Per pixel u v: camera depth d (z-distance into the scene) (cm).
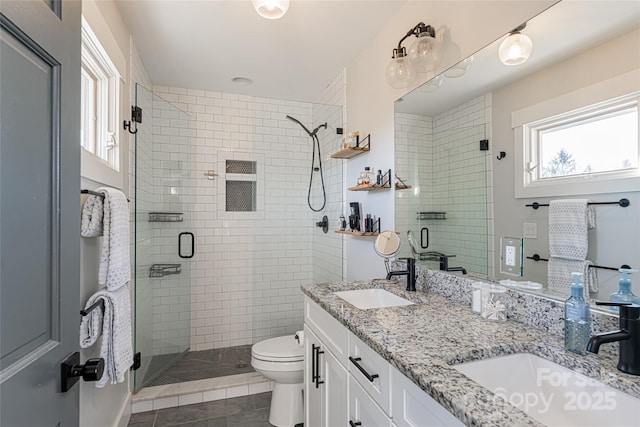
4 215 57
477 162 143
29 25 64
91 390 146
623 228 90
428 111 172
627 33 90
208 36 219
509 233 128
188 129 299
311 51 242
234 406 226
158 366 266
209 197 319
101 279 136
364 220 236
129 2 181
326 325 149
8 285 58
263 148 330
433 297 155
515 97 124
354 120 253
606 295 94
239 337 326
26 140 63
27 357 63
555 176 110
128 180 209
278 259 329
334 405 138
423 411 79
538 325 110
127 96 208
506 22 127
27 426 61
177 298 287
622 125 90
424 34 157
